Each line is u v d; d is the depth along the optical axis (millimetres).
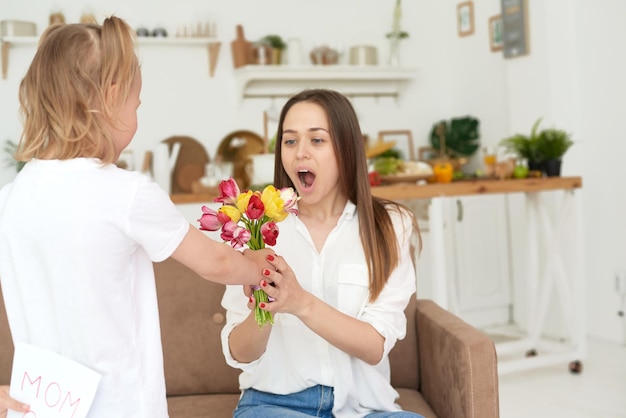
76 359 1181
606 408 3109
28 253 1194
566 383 3469
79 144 1187
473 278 4547
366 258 1625
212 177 4367
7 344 1949
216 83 4688
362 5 5004
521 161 3891
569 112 4207
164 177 4281
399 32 4898
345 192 1681
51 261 1168
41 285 1196
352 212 1695
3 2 4254
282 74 4598
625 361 3770
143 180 1203
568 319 3623
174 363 2031
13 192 1217
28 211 1189
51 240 1166
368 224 1637
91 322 1164
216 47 4598
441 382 1805
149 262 1276
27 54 4277
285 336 1637
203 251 1245
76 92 1160
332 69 4707
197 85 4648
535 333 3727
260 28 4773
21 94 1216
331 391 1614
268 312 1407
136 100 1238
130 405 1205
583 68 4160
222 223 1345
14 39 4160
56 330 1190
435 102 5223
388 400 1651
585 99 4168
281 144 1724
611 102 3998
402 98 5148
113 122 1189
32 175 1202
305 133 1621
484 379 1643
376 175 3398
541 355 3660
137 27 4484
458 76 5148
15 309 1229
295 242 1707
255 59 4594
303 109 1629
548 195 4113
